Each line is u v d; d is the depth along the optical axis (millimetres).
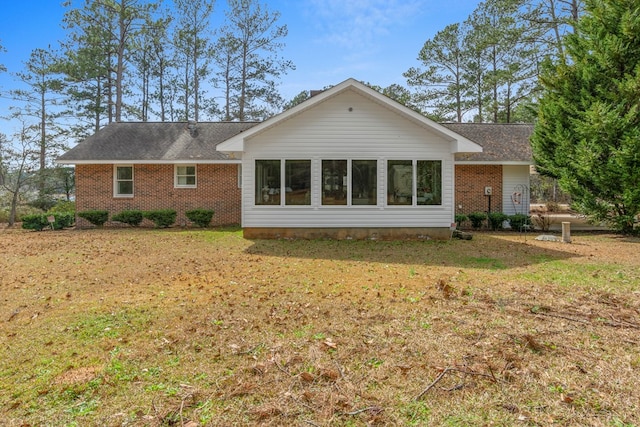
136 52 29562
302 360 3635
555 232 15055
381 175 12320
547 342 3982
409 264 8484
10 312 5293
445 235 12414
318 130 12281
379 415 2777
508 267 8062
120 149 17344
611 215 13305
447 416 2762
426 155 12375
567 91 13750
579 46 13883
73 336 4352
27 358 3795
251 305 5430
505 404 2891
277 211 12359
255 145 12273
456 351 3783
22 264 8625
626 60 12562
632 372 3332
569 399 2920
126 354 3850
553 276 7082
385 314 4930
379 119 12305
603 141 12422
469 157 16906
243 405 2920
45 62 27672
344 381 3250
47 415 2834
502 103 29000
